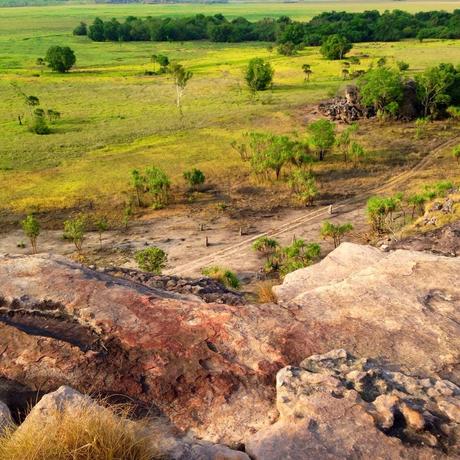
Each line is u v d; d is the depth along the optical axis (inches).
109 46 7790.4
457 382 234.5
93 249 1782.7
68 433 163.2
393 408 205.2
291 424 201.3
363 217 1988.2
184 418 215.0
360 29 7509.8
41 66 5812.0
